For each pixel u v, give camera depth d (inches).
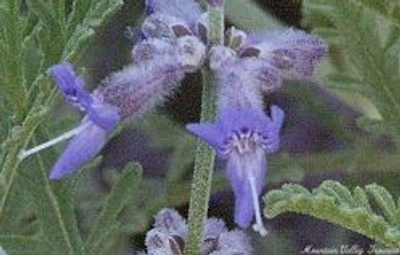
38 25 3.8
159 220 3.9
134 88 3.4
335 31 4.4
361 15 4.3
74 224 4.2
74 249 4.2
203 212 3.6
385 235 3.5
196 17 3.6
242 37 3.5
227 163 3.3
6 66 3.8
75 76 3.4
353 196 3.9
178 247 3.9
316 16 4.8
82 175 4.2
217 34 3.5
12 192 4.2
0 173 3.7
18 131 3.6
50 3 3.8
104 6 3.7
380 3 4.1
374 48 4.4
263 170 3.3
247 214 3.3
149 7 3.7
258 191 3.3
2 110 4.0
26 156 3.9
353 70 4.9
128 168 4.1
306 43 3.5
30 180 4.1
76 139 3.4
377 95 4.4
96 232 4.2
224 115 3.3
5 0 3.8
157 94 3.5
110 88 3.4
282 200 3.4
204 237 3.8
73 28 3.8
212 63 3.5
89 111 3.3
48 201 4.1
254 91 3.5
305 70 3.6
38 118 3.6
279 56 3.5
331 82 4.5
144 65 3.5
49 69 3.5
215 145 3.3
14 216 4.3
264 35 3.6
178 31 3.6
